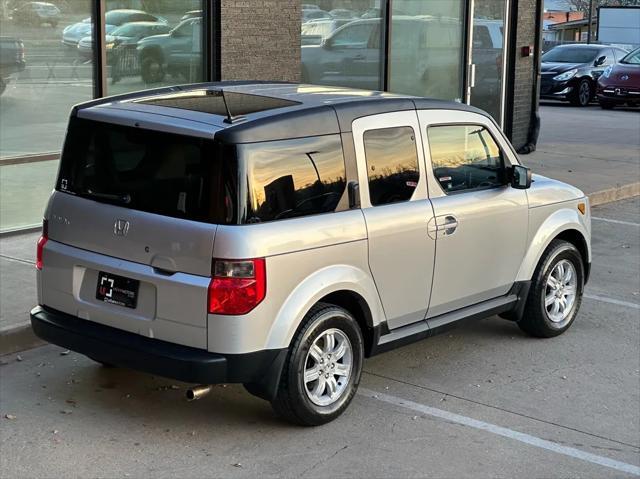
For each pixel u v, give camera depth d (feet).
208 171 15.85
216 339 15.75
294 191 16.57
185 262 15.94
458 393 19.42
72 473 15.48
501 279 21.31
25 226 31.30
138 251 16.49
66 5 30.99
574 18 259.60
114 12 32.45
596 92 83.35
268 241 15.92
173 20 34.24
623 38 117.39
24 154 30.83
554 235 22.40
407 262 18.62
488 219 20.52
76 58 31.55
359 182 17.69
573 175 44.96
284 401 16.76
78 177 17.63
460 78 47.55
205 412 18.06
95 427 17.30
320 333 16.93
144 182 16.61
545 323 22.67
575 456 16.69
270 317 16.08
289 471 15.72
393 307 18.58
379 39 42.60
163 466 15.80
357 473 15.72
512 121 50.60
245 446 16.62
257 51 36.63
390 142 18.45
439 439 17.17
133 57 33.30
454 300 20.12
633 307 26.12
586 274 24.00
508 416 18.33
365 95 19.16
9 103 30.19
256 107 17.29
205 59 35.47
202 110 17.08
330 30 40.27
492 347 22.36
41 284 18.13
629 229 36.63
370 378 20.13
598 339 23.24
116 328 16.93
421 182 19.11
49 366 20.36
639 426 18.11
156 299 16.26
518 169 21.01
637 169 47.42
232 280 15.60
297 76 38.42
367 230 17.65
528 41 50.72
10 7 29.68
